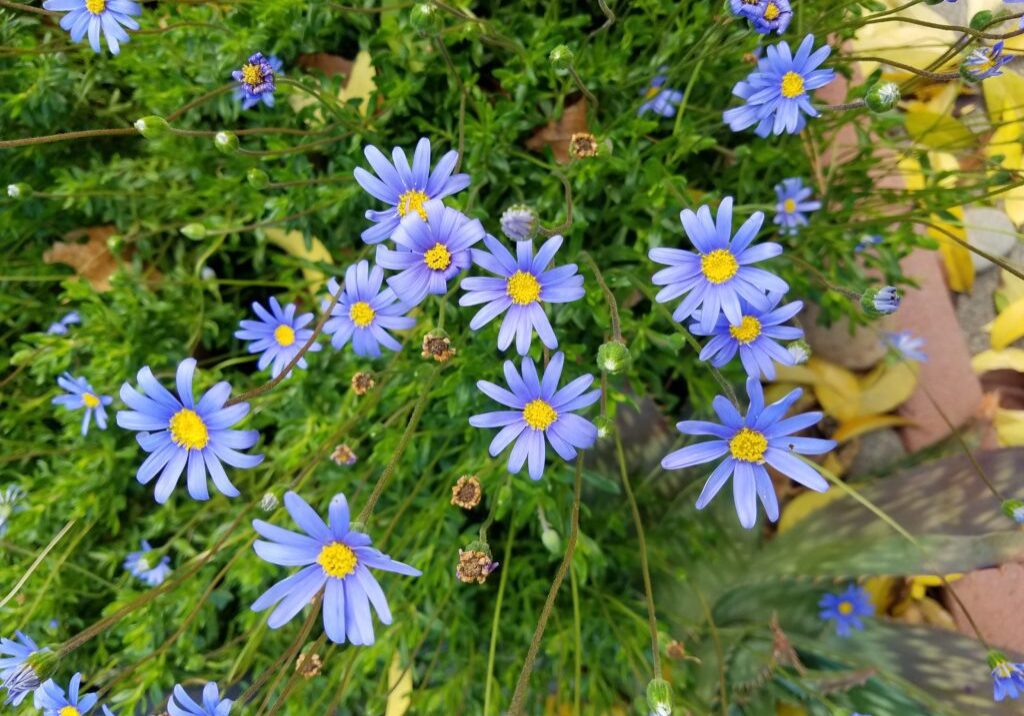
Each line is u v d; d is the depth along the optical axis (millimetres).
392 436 243
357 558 152
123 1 205
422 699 233
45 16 283
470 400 241
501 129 237
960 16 295
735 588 255
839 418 296
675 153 231
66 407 265
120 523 293
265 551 150
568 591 266
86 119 286
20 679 173
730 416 160
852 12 241
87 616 287
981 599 271
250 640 238
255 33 246
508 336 168
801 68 185
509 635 263
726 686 252
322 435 258
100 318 268
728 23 200
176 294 281
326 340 259
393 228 183
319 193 249
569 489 259
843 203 267
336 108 239
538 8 260
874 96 178
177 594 255
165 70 259
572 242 230
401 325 205
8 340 306
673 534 267
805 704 248
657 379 262
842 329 287
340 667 240
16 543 269
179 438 168
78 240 297
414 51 236
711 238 160
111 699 238
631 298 253
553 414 171
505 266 166
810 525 259
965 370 290
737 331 172
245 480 289
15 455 264
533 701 249
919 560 232
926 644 246
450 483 246
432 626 250
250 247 302
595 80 236
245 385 284
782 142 249
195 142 268
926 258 300
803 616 264
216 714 165
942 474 248
